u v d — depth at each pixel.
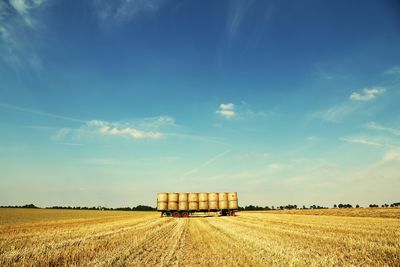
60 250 14.30
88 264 11.12
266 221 37.09
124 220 45.66
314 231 22.66
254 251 13.87
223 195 59.75
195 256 13.02
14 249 14.73
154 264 11.37
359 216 46.31
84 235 21.45
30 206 194.50
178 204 58.66
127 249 14.84
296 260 11.49
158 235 21.83
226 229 25.95
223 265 10.99
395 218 39.84
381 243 15.75
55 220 46.53
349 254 12.83
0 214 71.50
